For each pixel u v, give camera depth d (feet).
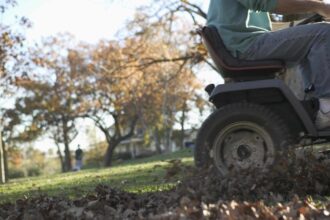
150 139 167.43
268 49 12.40
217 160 12.40
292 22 14.25
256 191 10.42
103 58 113.91
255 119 12.15
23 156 194.59
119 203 10.63
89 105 130.52
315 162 10.75
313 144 13.02
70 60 127.34
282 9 12.51
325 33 12.10
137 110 130.11
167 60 50.98
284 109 12.46
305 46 12.26
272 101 12.44
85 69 125.18
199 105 155.33
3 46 64.18
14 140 138.51
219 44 12.66
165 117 134.31
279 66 12.36
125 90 114.93
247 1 12.42
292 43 12.26
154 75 107.45
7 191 21.08
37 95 126.82
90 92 127.54
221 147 12.46
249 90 12.32
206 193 9.96
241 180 10.50
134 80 112.16
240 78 12.66
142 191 13.99
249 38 12.55
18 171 192.54
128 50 65.41
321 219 7.91
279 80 12.09
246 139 12.36
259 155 12.24
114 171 31.01
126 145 233.96
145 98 124.06
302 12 12.58
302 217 7.52
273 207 8.11
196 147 12.50
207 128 12.46
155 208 9.84
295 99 12.04
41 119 132.36
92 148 187.42
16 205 10.79
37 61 118.11
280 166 10.69
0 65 65.26
